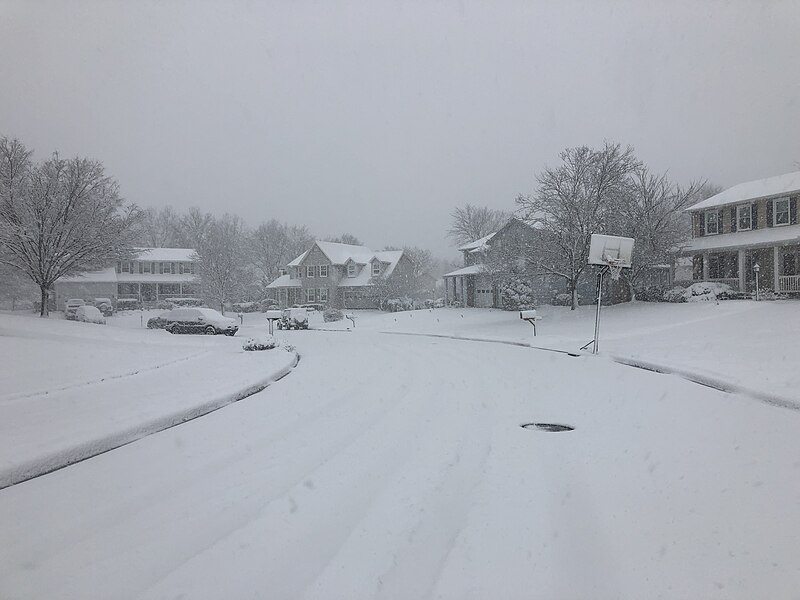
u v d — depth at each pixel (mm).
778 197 29031
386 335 30609
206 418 8883
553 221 33000
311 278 60469
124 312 48812
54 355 14820
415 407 9508
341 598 3457
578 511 4727
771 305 22938
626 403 9195
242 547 4191
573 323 28297
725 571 3635
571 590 3492
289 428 8086
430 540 4250
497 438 7320
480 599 3416
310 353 20312
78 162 28000
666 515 4547
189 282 59594
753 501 4707
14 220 26891
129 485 5656
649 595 3400
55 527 4613
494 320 34750
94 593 3568
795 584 3445
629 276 33156
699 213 33344
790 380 9406
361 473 5918
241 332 35031
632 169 32000
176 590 3588
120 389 10711
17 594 3566
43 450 6332
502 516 4676
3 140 27312
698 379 10625
